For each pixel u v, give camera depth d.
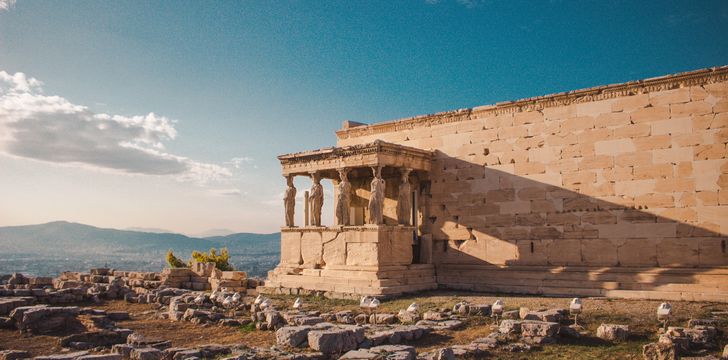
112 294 30.88
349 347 15.82
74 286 33.19
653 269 25.00
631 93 26.34
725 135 23.95
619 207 26.27
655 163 25.50
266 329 20.53
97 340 18.61
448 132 32.16
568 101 28.11
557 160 28.23
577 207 27.45
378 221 28.77
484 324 19.84
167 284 35.25
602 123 27.03
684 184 24.72
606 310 20.73
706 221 24.12
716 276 23.41
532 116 29.20
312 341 15.63
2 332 20.36
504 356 15.48
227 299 25.34
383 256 28.56
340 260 29.81
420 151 31.31
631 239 25.84
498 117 30.36
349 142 36.81
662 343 14.82
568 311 20.55
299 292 29.81
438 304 24.14
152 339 18.53
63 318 21.12
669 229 24.94
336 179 35.75
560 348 16.25
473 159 31.02
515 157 29.58
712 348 15.59
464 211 31.09
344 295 27.86
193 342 18.62
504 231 29.61
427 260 31.81
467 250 30.77
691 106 24.80
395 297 27.11
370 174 34.22
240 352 15.46
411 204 32.94
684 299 23.17
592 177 27.14
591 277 26.25
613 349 16.06
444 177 32.00
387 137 34.81
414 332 17.67
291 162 33.00
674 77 25.14
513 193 29.48
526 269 28.42
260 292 31.69
